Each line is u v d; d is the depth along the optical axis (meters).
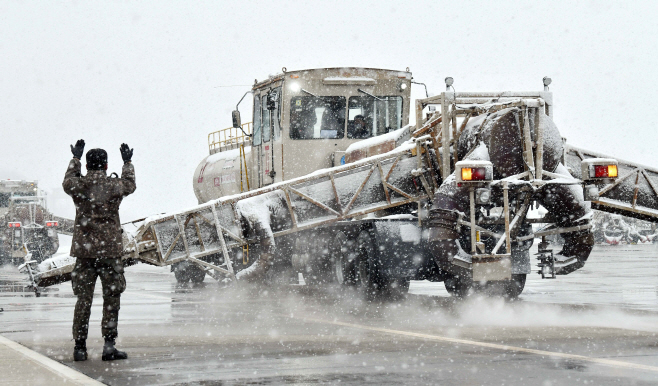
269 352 9.11
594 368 7.71
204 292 21.06
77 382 6.85
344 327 11.85
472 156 14.28
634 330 11.03
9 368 7.63
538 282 21.98
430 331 11.16
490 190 13.80
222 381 7.21
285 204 16.75
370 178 16.67
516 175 14.14
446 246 14.34
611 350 8.98
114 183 8.98
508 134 14.17
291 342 10.03
